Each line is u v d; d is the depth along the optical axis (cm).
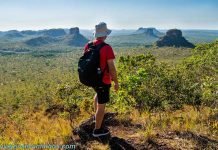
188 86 565
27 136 420
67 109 594
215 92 511
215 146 329
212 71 724
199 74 720
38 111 845
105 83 313
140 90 532
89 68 302
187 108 559
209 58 773
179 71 612
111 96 589
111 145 323
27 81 10288
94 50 305
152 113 502
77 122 452
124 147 319
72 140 343
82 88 623
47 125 511
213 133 373
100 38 311
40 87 7588
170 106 554
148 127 369
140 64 602
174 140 341
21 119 712
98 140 336
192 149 321
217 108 491
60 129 404
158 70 580
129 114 471
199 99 557
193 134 359
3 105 4003
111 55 304
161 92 545
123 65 611
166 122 416
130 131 374
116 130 379
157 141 336
